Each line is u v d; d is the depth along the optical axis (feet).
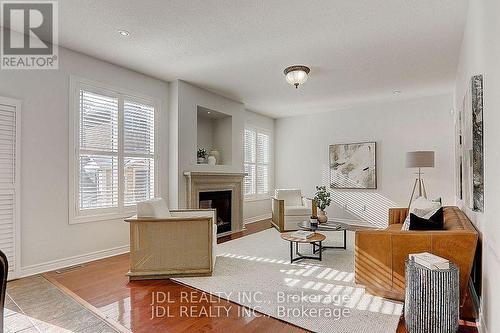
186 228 10.43
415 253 7.83
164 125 15.74
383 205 19.97
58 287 9.48
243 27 9.99
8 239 10.04
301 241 11.46
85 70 12.34
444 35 10.45
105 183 13.06
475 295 8.00
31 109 10.70
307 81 15.57
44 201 11.03
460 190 12.14
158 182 15.31
